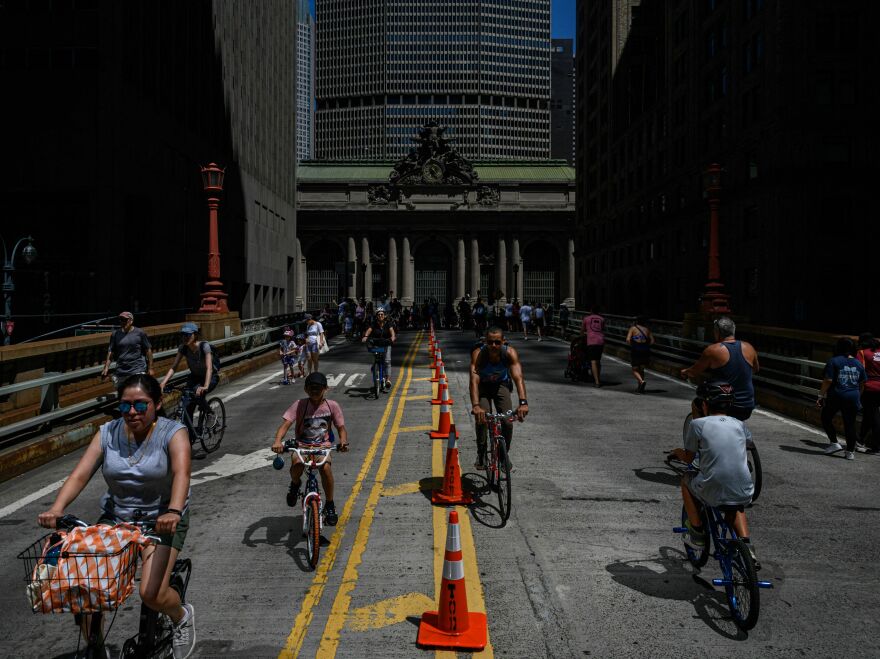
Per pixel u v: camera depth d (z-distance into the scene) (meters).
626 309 62.53
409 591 5.71
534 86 182.12
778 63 37.44
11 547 6.88
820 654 4.73
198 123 39.00
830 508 7.87
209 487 8.89
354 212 75.00
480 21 178.25
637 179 60.78
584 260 75.88
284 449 6.57
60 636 5.09
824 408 10.53
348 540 6.87
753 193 39.75
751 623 4.84
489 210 75.25
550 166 81.94
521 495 8.35
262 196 53.34
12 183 29.47
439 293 76.56
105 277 29.09
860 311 37.38
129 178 30.59
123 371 10.87
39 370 11.50
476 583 5.84
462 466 9.77
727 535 5.29
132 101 30.84
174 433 4.16
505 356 8.20
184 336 10.41
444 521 7.39
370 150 178.88
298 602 5.53
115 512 4.20
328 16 182.25
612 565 6.23
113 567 3.57
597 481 8.98
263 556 6.50
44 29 29.55
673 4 52.88
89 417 12.72
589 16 76.12
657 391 17.52
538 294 77.94
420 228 75.06
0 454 9.45
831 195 37.25
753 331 17.80
